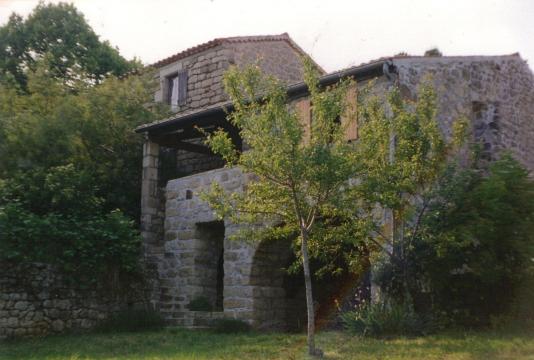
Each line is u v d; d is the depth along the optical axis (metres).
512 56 14.67
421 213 10.66
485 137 13.66
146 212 15.58
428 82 11.77
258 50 19.23
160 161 17.77
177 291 14.73
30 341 11.46
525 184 10.66
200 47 18.97
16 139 14.95
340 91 9.30
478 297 10.68
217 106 14.20
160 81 20.25
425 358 8.00
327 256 11.51
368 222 9.41
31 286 12.14
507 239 10.34
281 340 10.74
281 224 12.73
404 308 10.27
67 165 14.63
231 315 13.52
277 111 8.74
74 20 25.47
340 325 12.82
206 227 14.94
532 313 10.55
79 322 12.79
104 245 13.37
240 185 13.70
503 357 7.82
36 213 13.36
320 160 8.52
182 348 10.26
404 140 10.31
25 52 24.70
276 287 13.78
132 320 13.23
